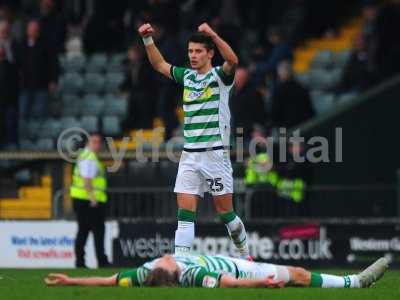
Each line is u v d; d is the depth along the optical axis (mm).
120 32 78938
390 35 71812
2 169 62562
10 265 58406
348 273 46344
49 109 73375
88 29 78500
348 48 78125
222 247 57250
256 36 77062
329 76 75000
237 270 30625
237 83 63219
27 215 62500
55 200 59938
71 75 77438
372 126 66812
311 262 57438
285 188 58875
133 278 30891
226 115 37250
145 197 58781
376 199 60375
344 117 66000
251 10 78438
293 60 75500
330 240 57375
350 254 57250
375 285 33750
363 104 66688
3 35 73750
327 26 79688
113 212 58875
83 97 76562
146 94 69562
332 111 65875
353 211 59906
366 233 57250
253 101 63031
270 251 57562
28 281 36156
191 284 30578
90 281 31391
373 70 71875
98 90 76812
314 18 79250
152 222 57531
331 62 76562
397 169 66875
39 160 61031
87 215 54500
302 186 59156
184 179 37375
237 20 76188
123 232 57562
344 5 80500
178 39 70750
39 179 63719
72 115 75000
